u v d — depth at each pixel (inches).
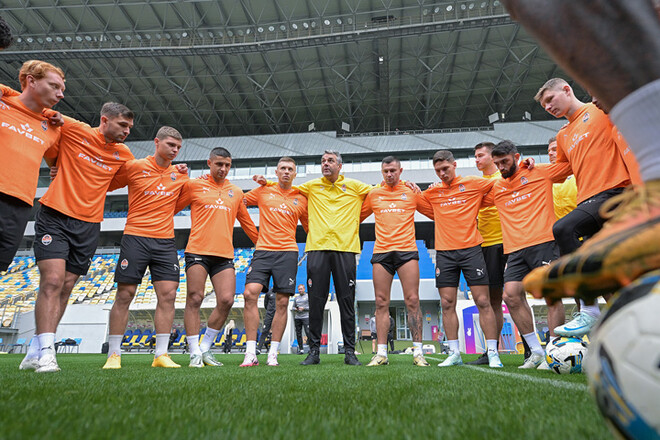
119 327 132.2
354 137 922.1
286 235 170.6
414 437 29.2
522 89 903.1
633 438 18.7
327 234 159.0
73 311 495.5
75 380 74.7
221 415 38.1
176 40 756.0
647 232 16.3
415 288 154.7
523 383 71.0
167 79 822.5
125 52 717.9
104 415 37.0
